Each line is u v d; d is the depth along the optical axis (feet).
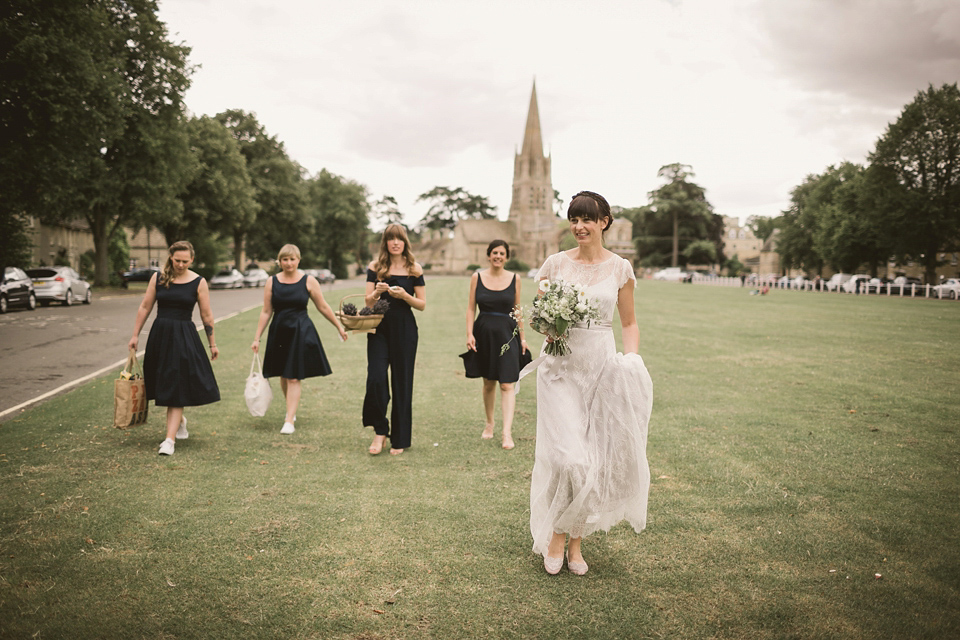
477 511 13.08
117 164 102.94
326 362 20.15
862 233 173.06
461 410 23.24
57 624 8.65
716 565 10.73
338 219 270.67
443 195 414.82
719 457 16.99
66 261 133.39
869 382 28.68
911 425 20.66
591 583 10.09
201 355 17.39
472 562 10.77
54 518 12.35
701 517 12.82
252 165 178.09
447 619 8.95
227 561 10.65
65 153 70.03
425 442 18.74
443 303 84.69
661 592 9.80
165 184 106.52
